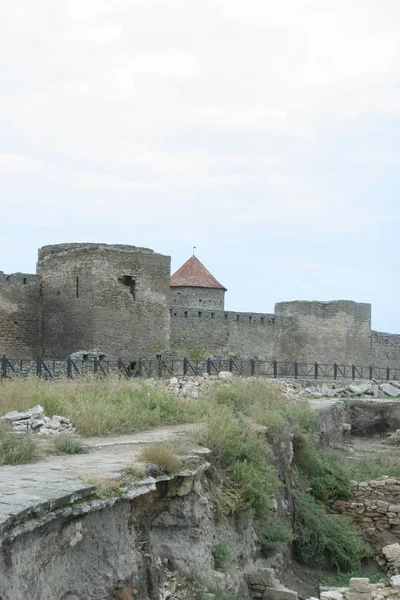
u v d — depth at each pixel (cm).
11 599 671
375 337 5688
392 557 1738
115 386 1966
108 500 862
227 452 1342
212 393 2028
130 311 3881
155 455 1080
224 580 1129
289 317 5425
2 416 1526
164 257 4053
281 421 1783
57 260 3997
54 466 1048
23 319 4012
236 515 1294
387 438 2825
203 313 4919
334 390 3394
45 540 755
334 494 1998
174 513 1087
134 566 916
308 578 1572
